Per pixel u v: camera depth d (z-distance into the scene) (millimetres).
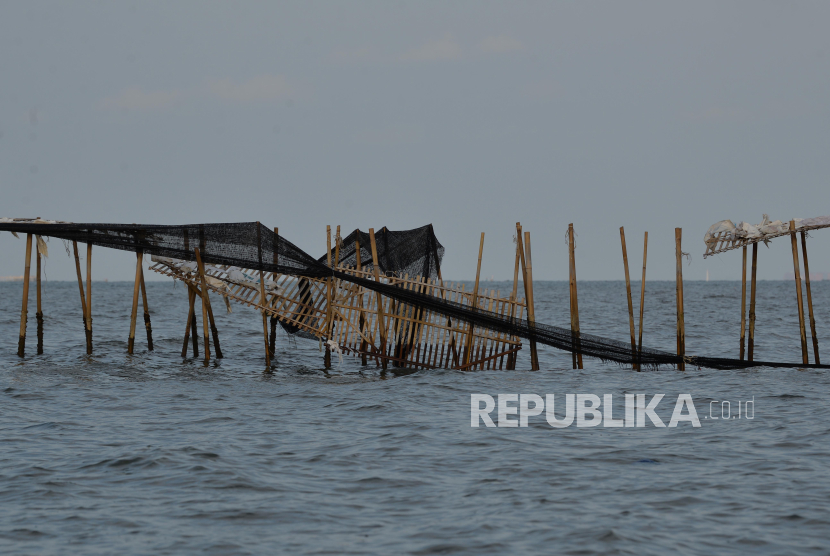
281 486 34094
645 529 28953
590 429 45594
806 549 27078
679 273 67875
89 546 27562
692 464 37562
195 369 71000
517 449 40656
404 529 29109
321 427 46062
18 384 59625
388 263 71500
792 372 66062
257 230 67000
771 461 37812
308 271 67625
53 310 175250
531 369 70500
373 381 64750
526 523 29641
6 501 31891
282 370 71938
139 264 71062
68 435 43125
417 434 44094
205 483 34250
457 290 68250
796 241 66375
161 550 27250
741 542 27703
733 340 106562
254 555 26844
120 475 35312
